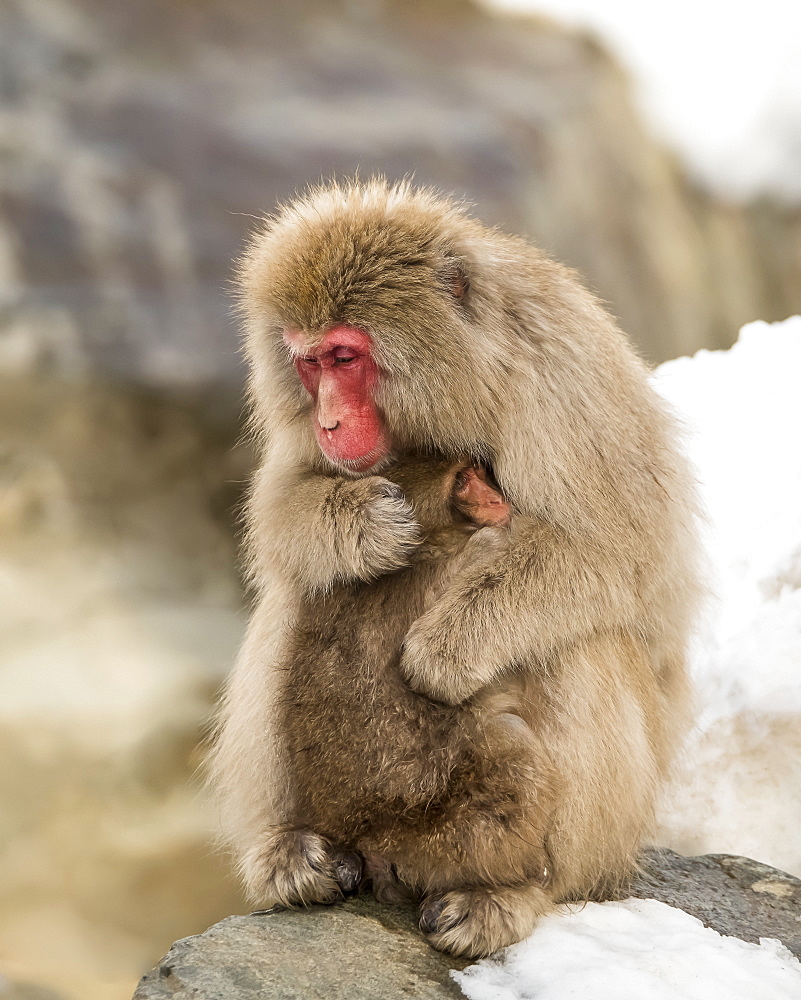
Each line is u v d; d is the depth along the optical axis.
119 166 29.23
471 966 7.39
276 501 8.85
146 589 28.52
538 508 8.30
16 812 21.50
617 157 32.22
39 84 28.67
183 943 7.61
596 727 7.96
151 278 30.05
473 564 8.30
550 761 7.80
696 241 32.62
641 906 8.27
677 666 8.91
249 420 10.25
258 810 8.83
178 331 30.52
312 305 8.48
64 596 27.39
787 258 33.31
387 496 8.25
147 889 20.66
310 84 30.75
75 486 30.23
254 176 29.73
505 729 7.76
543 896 7.84
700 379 13.57
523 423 8.35
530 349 8.46
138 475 30.88
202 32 30.16
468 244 8.73
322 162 29.77
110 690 23.91
